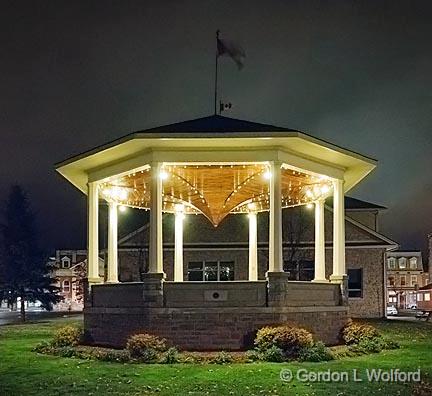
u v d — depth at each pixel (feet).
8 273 149.69
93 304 57.77
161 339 50.31
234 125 54.90
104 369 43.06
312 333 53.36
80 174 63.52
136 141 51.98
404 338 69.62
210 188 68.28
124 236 132.26
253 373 40.55
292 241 118.32
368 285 117.08
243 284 51.34
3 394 34.88
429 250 218.18
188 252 116.78
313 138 52.80
